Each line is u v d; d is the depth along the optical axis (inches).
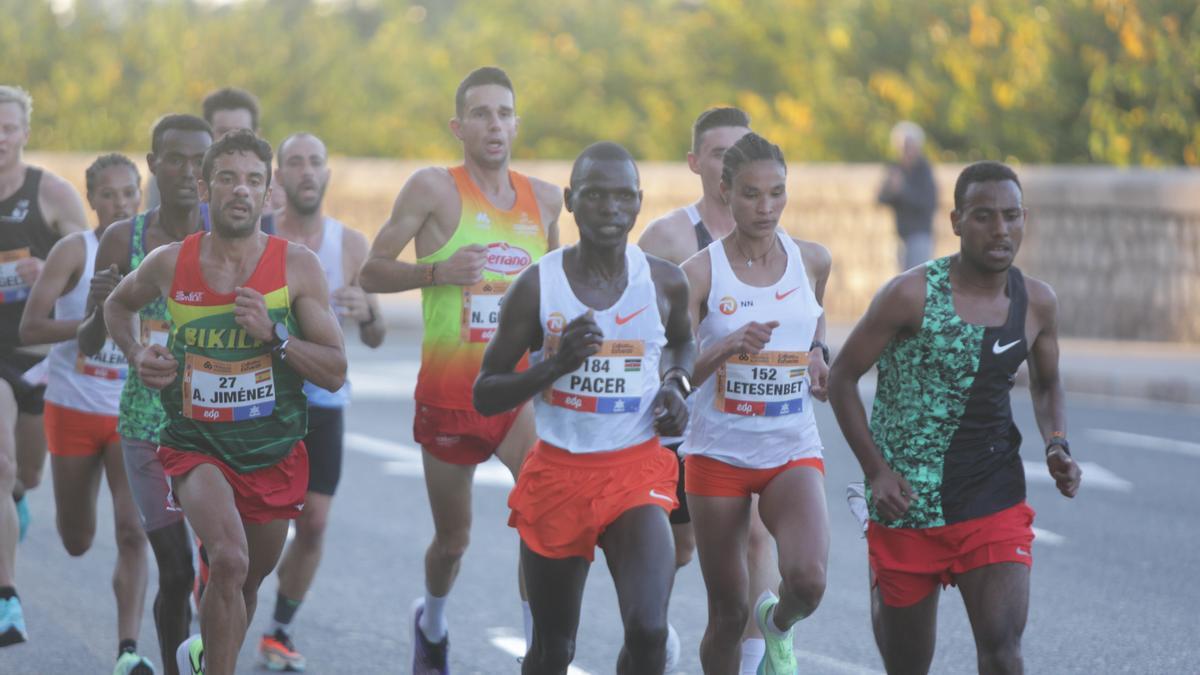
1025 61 2896.2
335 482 761.0
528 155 3934.5
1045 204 2170.3
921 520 546.9
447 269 711.7
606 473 546.3
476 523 1074.1
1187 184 2036.2
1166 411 1632.6
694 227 681.0
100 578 920.9
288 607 748.6
